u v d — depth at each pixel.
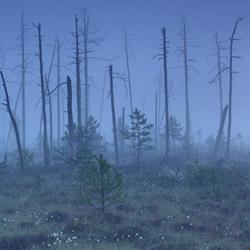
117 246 11.04
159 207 15.73
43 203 17.39
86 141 28.25
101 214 14.28
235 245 11.17
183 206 16.31
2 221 14.05
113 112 33.38
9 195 19.23
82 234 12.14
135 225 12.95
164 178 22.58
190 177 21.12
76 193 18.22
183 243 11.07
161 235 11.84
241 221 13.58
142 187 20.78
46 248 11.00
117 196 14.29
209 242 11.56
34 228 12.81
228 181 21.00
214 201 17.19
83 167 18.67
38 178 20.38
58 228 12.80
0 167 23.16
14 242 11.37
